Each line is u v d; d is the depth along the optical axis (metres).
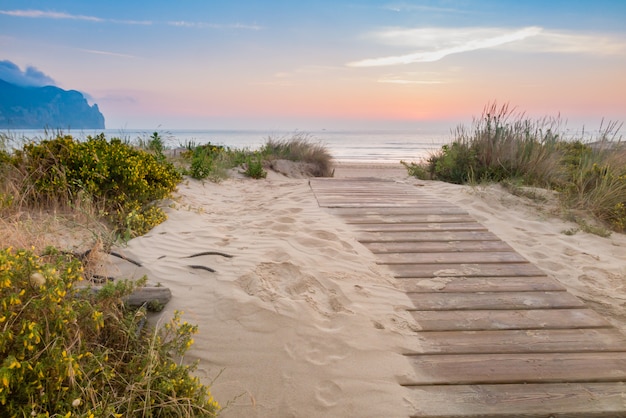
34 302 1.88
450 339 2.84
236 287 3.28
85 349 2.05
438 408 2.20
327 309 3.15
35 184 4.79
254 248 4.20
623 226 5.69
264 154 13.34
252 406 2.21
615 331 2.96
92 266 3.26
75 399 1.71
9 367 1.56
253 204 6.96
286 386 2.36
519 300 3.41
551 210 6.40
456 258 4.36
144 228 4.68
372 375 2.45
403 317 3.12
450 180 9.56
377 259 4.30
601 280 3.87
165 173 6.14
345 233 5.12
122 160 5.32
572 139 9.65
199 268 3.59
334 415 2.16
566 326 3.01
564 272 4.05
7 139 5.56
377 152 39.47
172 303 3.02
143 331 2.64
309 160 13.96
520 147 8.75
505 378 2.43
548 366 2.54
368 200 7.22
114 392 1.98
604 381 2.42
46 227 3.83
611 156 7.45
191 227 4.96
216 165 10.17
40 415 1.53
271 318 2.90
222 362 2.51
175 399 1.91
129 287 2.56
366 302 3.30
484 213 6.26
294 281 3.51
